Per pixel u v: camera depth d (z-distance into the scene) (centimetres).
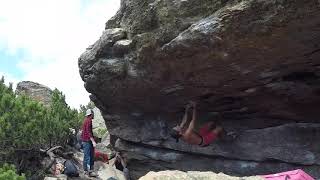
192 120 415
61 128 649
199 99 404
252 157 425
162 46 348
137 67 390
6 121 520
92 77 450
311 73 327
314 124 398
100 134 924
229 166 443
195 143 419
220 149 443
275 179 263
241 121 428
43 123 589
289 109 384
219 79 356
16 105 548
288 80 341
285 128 411
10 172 388
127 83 423
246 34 292
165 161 494
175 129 423
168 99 425
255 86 357
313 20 263
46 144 618
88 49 465
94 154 614
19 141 522
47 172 560
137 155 519
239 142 432
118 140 540
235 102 395
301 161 398
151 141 491
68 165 550
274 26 278
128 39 388
